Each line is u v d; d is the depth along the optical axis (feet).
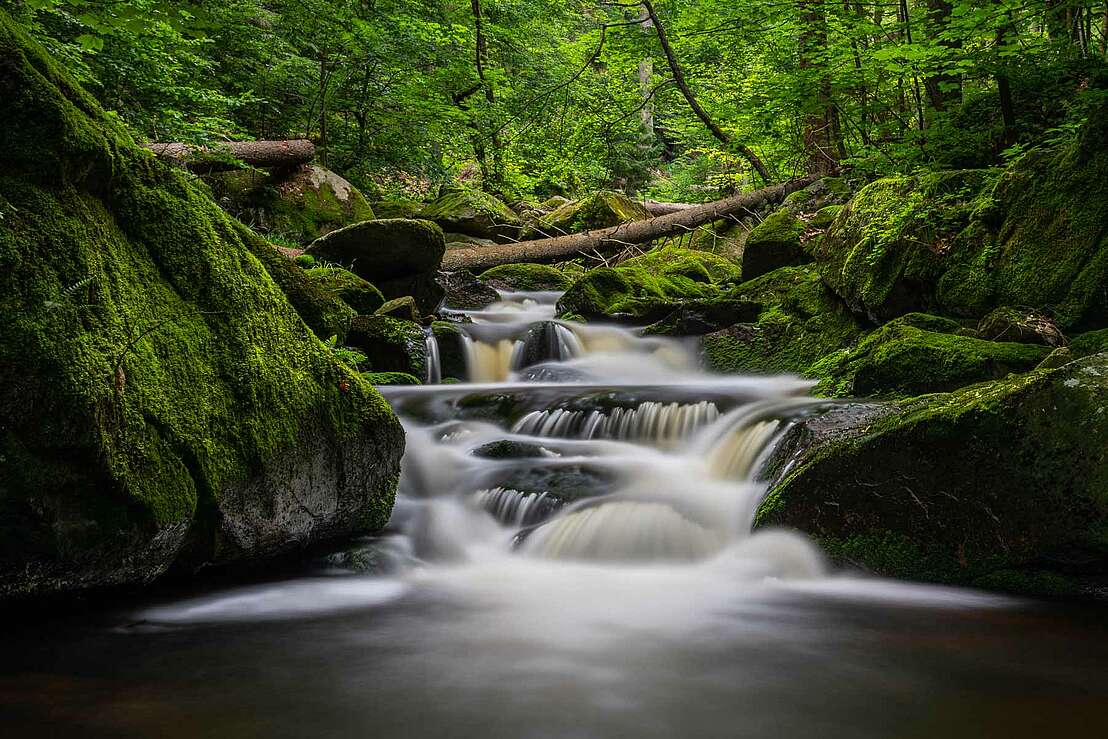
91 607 12.67
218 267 14.25
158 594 13.61
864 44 38.17
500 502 18.66
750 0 42.63
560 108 58.18
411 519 18.11
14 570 11.02
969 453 14.01
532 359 31.71
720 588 14.84
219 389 13.46
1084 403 13.16
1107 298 21.49
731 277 42.19
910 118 39.73
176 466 12.32
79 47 28.99
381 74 55.01
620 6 49.03
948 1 31.14
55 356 10.54
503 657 11.23
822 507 15.56
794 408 20.62
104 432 11.01
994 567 14.10
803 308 30.81
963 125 32.81
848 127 45.68
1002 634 12.13
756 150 54.80
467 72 59.62
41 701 9.34
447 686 10.12
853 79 37.04
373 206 53.72
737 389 24.31
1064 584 13.71
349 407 16.15
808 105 40.70
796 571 15.57
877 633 12.26
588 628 12.59
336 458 15.74
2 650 10.97
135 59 34.37
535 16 70.49
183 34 37.81
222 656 11.06
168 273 13.44
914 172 33.55
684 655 11.34
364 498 16.76
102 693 9.66
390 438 17.03
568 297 37.04
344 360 21.11
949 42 31.48
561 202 71.51
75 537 11.16
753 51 51.49
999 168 27.09
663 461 20.27
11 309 10.42
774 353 30.12
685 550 16.74
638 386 25.52
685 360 31.68
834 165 47.88
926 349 22.26
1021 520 13.66
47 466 10.64
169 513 12.01
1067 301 22.22
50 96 11.66
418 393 24.18
